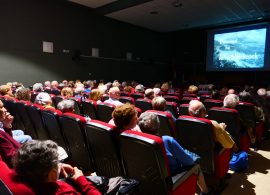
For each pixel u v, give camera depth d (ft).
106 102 13.14
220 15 35.58
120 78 40.73
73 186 4.51
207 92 24.61
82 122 7.50
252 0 28.60
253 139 12.44
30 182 3.28
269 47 36.86
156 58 48.11
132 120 6.61
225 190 8.96
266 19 37.93
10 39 26.73
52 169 3.38
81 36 34.12
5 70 26.61
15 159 3.31
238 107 12.64
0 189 3.24
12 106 12.17
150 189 5.88
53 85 24.68
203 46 46.78
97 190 4.48
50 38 30.53
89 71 35.60
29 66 28.68
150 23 41.24
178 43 50.16
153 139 5.26
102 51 37.24
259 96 16.07
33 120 10.51
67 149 8.90
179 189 6.20
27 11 27.99
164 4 30.27
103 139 6.51
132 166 6.01
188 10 33.01
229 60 41.42
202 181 7.94
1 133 6.12
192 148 8.61
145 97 15.29
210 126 7.88
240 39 39.78
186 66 49.62
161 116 9.05
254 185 9.39
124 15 36.11
